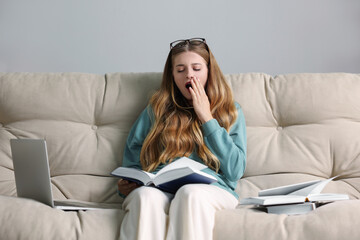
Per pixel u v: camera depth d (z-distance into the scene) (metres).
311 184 1.54
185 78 1.93
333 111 1.99
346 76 2.07
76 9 3.11
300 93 2.04
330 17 2.96
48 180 1.53
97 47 3.10
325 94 2.02
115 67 3.09
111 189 1.96
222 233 1.37
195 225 1.37
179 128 1.91
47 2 3.12
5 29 3.13
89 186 1.96
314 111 2.00
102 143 2.05
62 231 1.42
